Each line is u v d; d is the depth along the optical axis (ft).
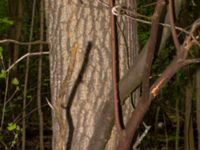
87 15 9.84
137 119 5.55
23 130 21.62
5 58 30.40
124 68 9.41
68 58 9.93
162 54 20.98
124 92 6.35
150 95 5.49
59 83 10.05
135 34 9.66
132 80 6.27
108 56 9.84
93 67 9.84
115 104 5.58
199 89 18.90
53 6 10.16
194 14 19.02
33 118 29.73
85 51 9.82
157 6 5.18
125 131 5.57
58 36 10.09
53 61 10.27
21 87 27.76
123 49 9.41
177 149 23.99
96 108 9.80
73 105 9.86
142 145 25.11
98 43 9.84
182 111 26.99
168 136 28.14
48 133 30.66
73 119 9.87
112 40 5.69
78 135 9.84
